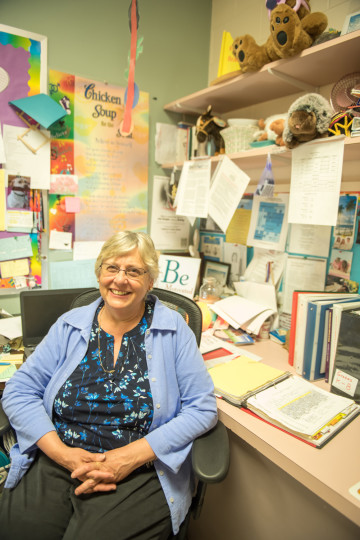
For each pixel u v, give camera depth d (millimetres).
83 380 1022
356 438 905
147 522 866
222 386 1104
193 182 1688
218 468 851
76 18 1618
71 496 910
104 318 1109
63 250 1733
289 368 1294
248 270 1790
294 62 1249
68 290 1478
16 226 1582
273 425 956
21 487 954
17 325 1480
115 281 1011
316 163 1213
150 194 1972
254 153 1392
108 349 1061
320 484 758
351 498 710
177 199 1774
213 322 1653
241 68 1387
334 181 1164
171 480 950
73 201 1715
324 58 1209
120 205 1863
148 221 1991
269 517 1099
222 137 1665
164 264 1874
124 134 1766
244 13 1816
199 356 1084
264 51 1325
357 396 1050
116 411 984
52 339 1110
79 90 1666
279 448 861
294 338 1294
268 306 1636
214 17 2016
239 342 1483
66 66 1622
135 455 916
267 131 1424
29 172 1574
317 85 1491
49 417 1036
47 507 897
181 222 2096
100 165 1773
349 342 1071
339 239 1415
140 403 991
